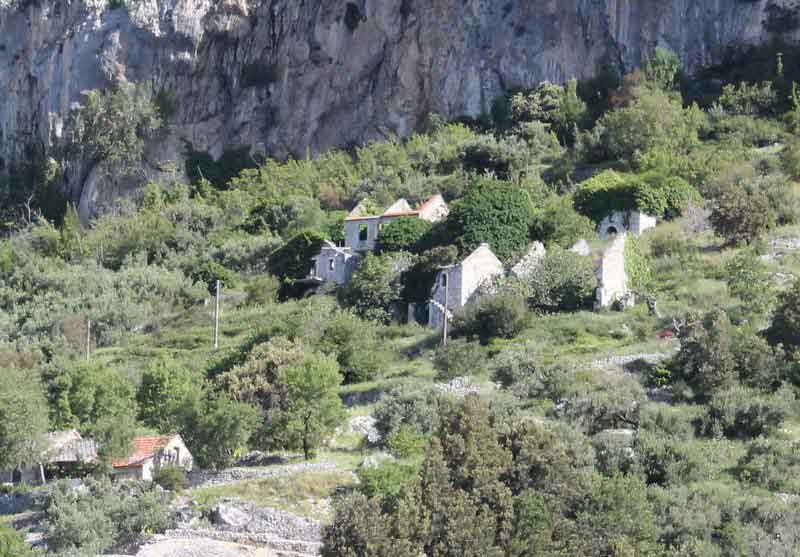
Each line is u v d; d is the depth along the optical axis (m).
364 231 145.00
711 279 121.06
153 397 108.81
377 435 96.94
